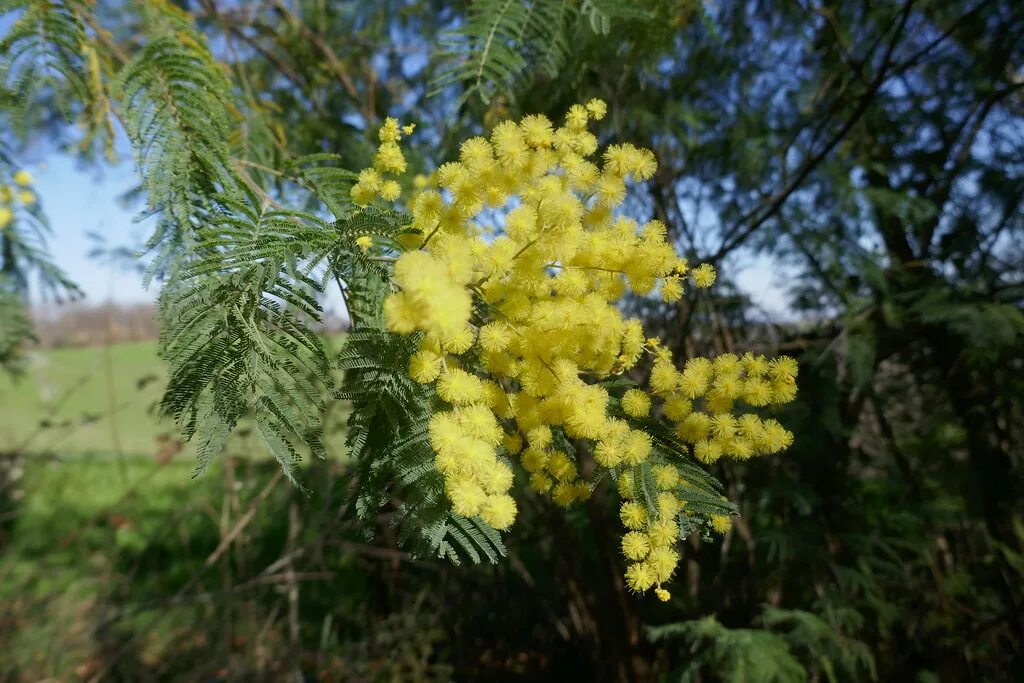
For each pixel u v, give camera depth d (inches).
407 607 153.2
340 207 42.1
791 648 106.8
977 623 118.5
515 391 34.1
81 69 43.8
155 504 209.3
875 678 102.7
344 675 138.4
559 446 34.1
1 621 127.0
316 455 27.2
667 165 105.0
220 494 165.0
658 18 59.4
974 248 98.7
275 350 27.1
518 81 52.8
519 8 46.3
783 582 120.0
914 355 121.1
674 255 34.8
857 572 112.0
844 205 99.4
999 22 93.8
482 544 28.7
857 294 107.7
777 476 113.8
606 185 34.6
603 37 59.7
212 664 124.3
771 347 115.0
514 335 32.2
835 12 100.0
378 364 29.6
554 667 148.4
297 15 109.7
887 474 128.6
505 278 32.4
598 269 35.0
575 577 123.5
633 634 116.2
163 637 137.5
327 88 114.6
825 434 111.0
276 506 152.1
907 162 106.2
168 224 33.6
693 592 119.8
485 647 155.7
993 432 113.4
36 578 141.0
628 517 30.7
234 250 27.5
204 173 36.7
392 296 25.3
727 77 104.3
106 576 137.5
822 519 116.8
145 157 35.6
